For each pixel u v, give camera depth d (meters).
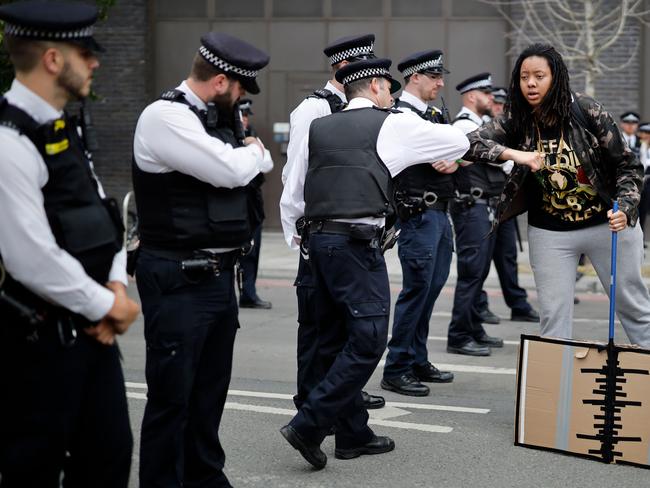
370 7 15.48
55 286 2.81
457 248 7.28
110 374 3.13
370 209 4.43
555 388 4.83
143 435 3.76
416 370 6.47
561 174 5.00
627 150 4.95
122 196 15.80
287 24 15.67
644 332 5.20
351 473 4.58
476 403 5.91
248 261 9.66
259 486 4.39
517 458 4.79
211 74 3.63
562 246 5.13
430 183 5.99
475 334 7.62
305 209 4.63
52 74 2.87
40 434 2.96
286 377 6.68
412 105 6.17
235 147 3.71
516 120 5.06
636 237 5.08
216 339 3.86
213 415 3.93
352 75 4.66
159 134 3.53
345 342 4.77
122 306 2.94
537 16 13.45
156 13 15.83
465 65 15.31
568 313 5.18
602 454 4.70
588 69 12.12
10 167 2.75
